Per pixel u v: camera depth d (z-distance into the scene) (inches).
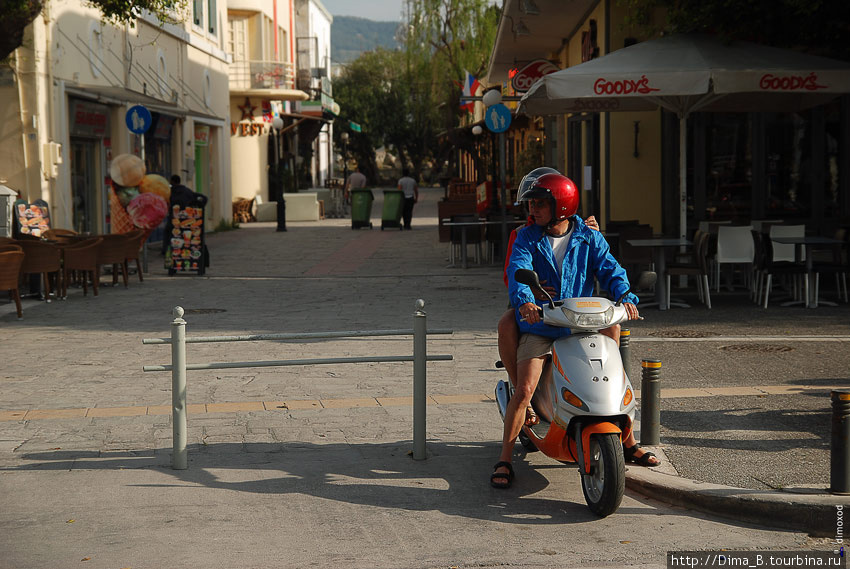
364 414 351.3
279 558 217.5
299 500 259.8
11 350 492.4
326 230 1443.2
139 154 1099.3
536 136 1320.1
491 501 258.1
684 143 648.4
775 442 297.9
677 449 291.4
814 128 743.1
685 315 571.8
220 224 1505.9
